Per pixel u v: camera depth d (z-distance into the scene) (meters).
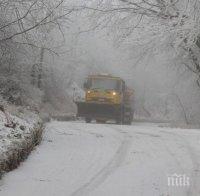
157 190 12.88
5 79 31.12
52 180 13.60
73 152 18.62
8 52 27.89
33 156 17.09
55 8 25.27
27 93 37.69
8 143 15.28
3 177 13.55
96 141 22.52
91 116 46.28
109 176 14.38
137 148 20.34
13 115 21.16
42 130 22.97
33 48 29.38
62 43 33.34
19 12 26.69
